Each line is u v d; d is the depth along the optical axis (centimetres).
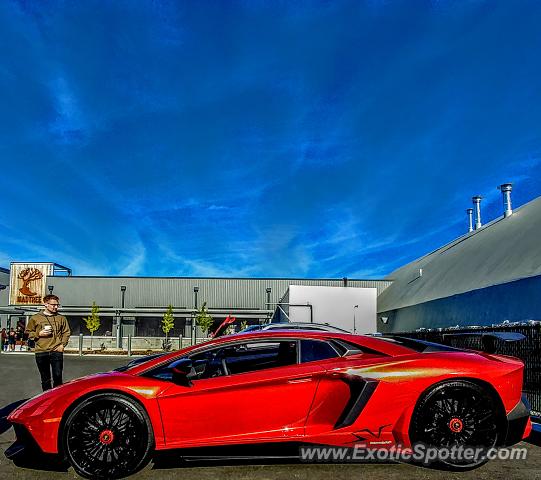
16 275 4084
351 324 2169
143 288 3644
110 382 403
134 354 2872
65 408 394
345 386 408
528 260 1723
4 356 2289
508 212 2686
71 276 3650
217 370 437
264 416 402
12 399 826
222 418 400
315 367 416
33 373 1324
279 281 3662
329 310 2169
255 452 418
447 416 398
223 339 443
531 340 605
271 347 443
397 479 376
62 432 393
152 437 395
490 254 2183
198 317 3375
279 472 397
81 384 409
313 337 439
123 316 3422
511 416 402
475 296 1939
